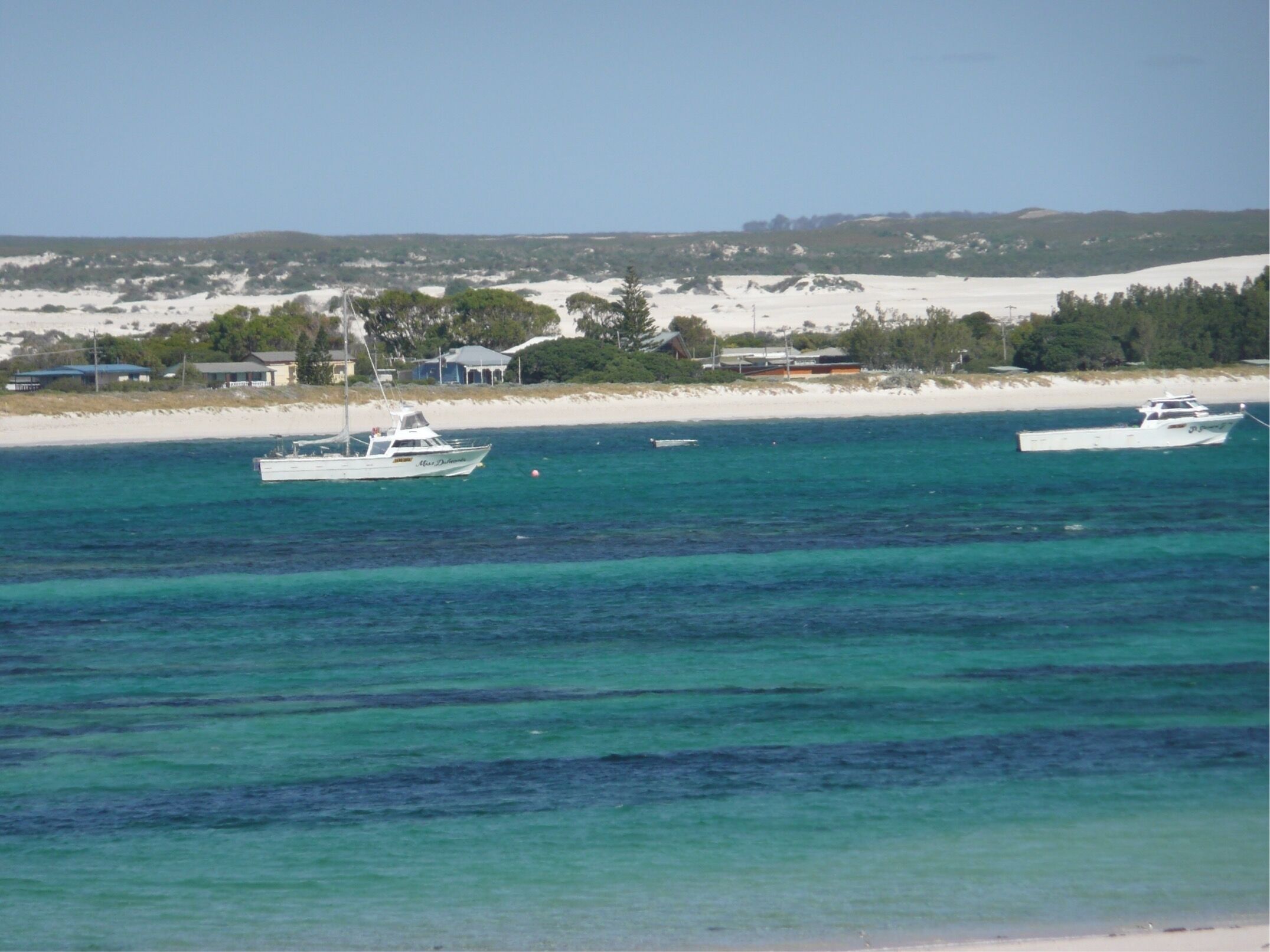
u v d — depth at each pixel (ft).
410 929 123.34
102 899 131.13
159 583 318.65
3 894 132.16
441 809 155.33
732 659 230.48
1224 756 170.30
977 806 153.38
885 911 124.47
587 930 121.80
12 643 250.57
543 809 154.71
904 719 189.57
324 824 151.02
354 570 334.24
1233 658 223.92
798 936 119.34
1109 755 171.42
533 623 264.72
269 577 326.24
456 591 302.66
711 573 320.09
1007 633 247.09
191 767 172.45
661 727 188.44
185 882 134.82
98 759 176.24
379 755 176.76
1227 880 130.62
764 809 153.38
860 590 294.05
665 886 131.75
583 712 196.65
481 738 183.93
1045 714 190.70
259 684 217.36
